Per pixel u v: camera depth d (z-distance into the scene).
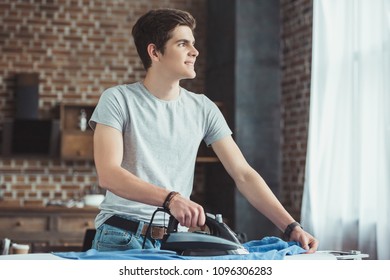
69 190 9.23
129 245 3.19
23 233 8.25
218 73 9.08
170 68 3.21
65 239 8.31
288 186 8.41
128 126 3.24
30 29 9.30
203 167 9.57
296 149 8.24
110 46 9.48
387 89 6.09
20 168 9.15
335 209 6.78
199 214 2.89
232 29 8.64
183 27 3.23
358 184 6.49
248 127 8.52
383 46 6.18
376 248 6.30
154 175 3.26
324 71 7.05
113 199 3.27
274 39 8.66
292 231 3.29
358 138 6.48
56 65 9.34
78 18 9.42
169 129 3.30
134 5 9.54
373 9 6.41
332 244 6.78
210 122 3.46
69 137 8.90
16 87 9.07
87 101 9.38
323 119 6.97
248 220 8.38
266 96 8.59
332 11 7.06
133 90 3.30
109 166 3.08
